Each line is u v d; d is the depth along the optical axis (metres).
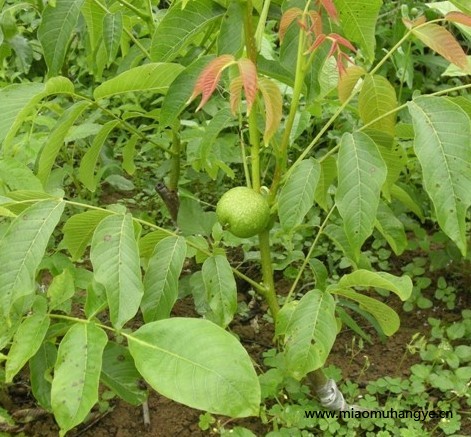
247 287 1.31
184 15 0.90
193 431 1.05
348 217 0.80
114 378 0.90
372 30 0.88
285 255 1.30
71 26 0.96
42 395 0.91
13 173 0.90
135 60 1.12
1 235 0.88
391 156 0.90
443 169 0.77
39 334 0.81
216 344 0.75
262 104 0.89
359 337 1.22
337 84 0.95
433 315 1.26
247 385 0.74
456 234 0.77
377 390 1.09
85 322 0.79
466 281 1.29
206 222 1.04
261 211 0.85
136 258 0.80
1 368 1.00
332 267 1.31
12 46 1.22
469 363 1.14
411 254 1.40
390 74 1.69
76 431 1.04
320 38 0.80
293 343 0.86
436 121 0.78
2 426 1.02
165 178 1.47
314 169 0.84
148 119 1.75
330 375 1.09
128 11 1.15
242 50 0.89
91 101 0.91
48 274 1.30
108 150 1.40
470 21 0.82
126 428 1.05
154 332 0.77
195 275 1.10
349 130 1.43
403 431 1.00
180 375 0.74
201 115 1.38
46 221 0.80
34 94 0.88
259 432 1.05
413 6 1.59
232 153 1.19
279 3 0.96
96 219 0.86
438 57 1.65
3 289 0.78
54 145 0.91
